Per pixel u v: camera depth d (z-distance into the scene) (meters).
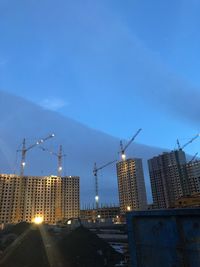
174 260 9.16
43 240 26.89
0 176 164.00
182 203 20.81
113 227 68.00
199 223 8.97
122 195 179.50
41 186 175.50
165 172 168.75
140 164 180.50
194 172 156.00
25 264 22.48
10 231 40.12
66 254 23.00
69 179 186.12
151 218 10.09
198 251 8.77
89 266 21.83
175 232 9.34
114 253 23.78
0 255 24.91
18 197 165.25
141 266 9.84
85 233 25.23
